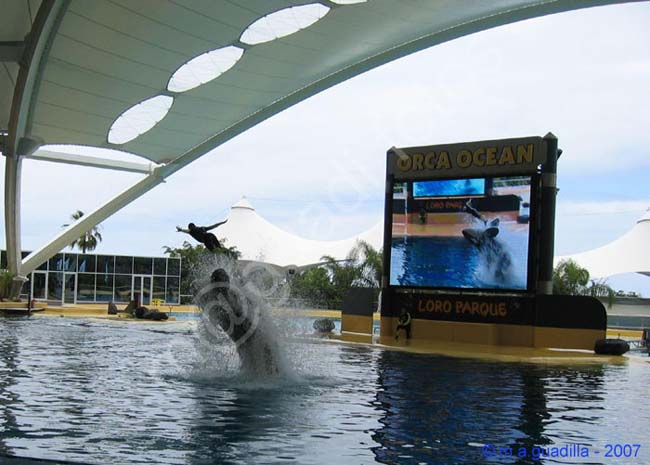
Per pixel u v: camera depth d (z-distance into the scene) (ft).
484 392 30.83
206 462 16.25
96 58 84.64
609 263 153.58
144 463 15.94
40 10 70.38
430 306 70.79
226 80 98.68
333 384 31.53
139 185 128.67
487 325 66.74
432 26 93.71
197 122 112.68
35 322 74.74
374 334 77.97
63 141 113.91
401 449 18.35
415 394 29.25
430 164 71.00
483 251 67.62
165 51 85.05
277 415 22.77
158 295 132.46
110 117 105.19
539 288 66.33
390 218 73.20
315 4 78.23
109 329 66.28
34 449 16.92
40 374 31.55
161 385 28.99
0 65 85.66
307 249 159.63
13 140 102.94
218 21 79.30
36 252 122.11
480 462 17.24
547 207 66.03
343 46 94.32
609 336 97.25
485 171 68.18
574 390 33.01
